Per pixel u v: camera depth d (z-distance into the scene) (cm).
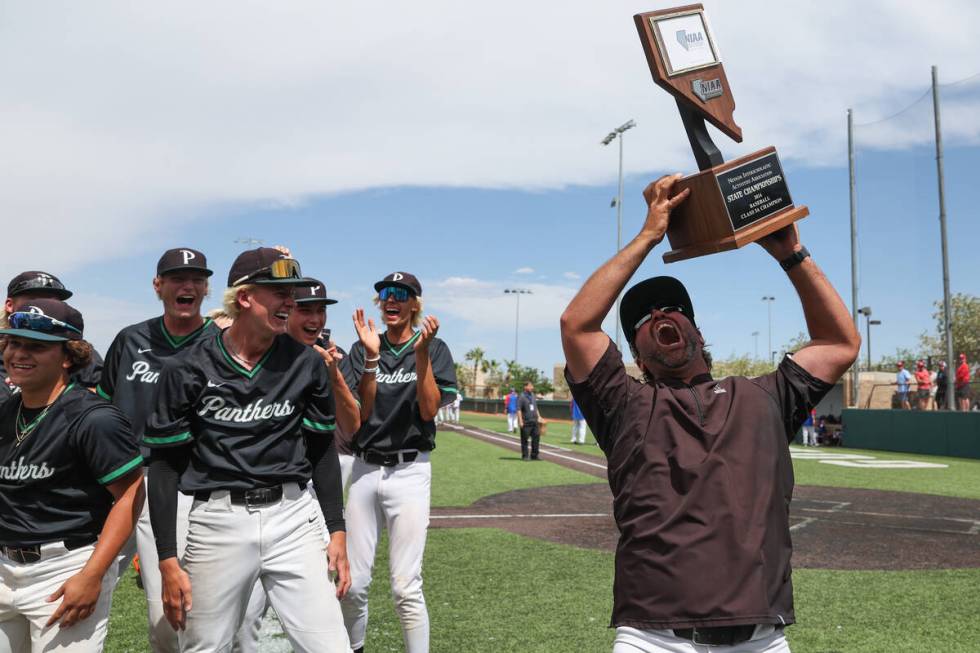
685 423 205
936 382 2245
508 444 2153
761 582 188
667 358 220
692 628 185
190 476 268
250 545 265
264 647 423
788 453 213
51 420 252
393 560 380
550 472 1398
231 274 275
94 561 251
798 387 218
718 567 187
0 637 259
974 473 1475
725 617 183
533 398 1655
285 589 272
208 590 264
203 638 266
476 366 8694
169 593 262
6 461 253
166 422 262
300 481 278
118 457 256
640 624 191
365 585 390
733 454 200
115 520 257
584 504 994
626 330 233
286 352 280
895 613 487
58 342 255
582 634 434
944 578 590
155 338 384
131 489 263
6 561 256
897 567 631
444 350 423
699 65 207
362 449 390
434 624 453
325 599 273
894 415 2178
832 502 1052
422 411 389
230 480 265
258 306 267
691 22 210
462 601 506
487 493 1099
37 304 254
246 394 267
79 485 258
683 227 214
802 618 476
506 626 450
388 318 416
